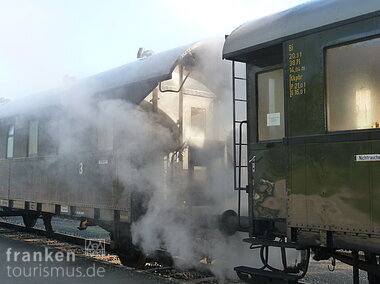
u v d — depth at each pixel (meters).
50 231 9.88
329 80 4.12
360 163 3.79
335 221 3.95
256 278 4.72
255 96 5.04
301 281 5.95
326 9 4.16
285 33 4.46
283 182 4.61
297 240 4.29
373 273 3.98
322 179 4.08
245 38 4.86
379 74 3.75
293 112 4.39
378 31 3.72
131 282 5.70
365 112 3.84
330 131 4.08
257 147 4.95
